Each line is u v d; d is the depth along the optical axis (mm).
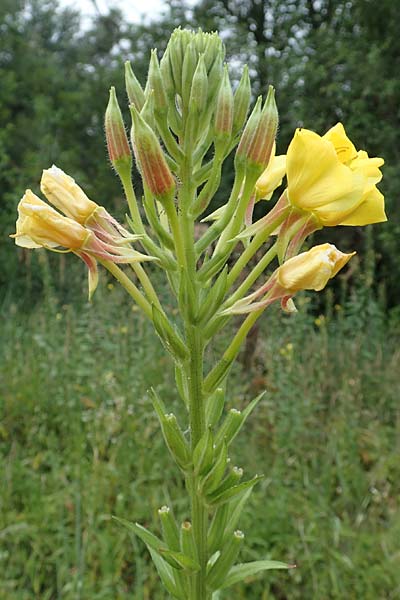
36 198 1701
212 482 1661
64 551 3619
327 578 3697
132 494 4250
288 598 3609
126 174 1738
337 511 4332
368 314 7078
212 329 1697
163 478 4477
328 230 10977
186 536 1710
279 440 4637
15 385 5418
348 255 1623
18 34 19062
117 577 3652
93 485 4270
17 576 3791
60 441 5039
